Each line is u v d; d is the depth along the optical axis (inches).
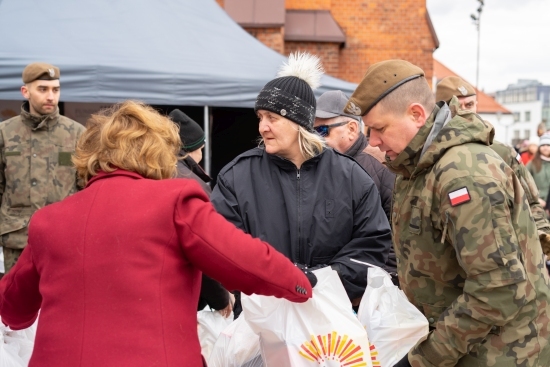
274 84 108.4
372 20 421.4
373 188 111.5
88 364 63.9
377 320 87.7
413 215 78.7
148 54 237.3
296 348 83.7
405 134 79.9
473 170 73.2
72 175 177.9
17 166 173.2
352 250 109.1
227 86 232.8
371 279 93.5
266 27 393.4
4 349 94.3
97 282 65.9
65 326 65.9
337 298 86.4
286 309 85.7
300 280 74.7
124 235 66.6
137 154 71.4
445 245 77.7
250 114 314.7
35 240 70.3
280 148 108.0
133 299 65.4
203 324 112.5
